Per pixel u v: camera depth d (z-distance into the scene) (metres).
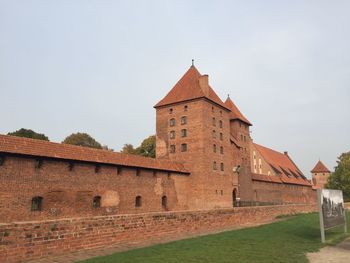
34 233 13.46
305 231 22.16
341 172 70.44
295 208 42.78
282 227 24.94
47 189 24.88
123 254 13.79
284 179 67.44
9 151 22.59
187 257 12.67
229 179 45.88
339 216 20.89
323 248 15.30
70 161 26.81
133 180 32.44
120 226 17.59
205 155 41.25
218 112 46.41
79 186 27.19
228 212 27.80
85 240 15.56
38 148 25.08
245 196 50.88
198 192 40.06
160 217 20.55
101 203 28.80
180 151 43.16
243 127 57.06
